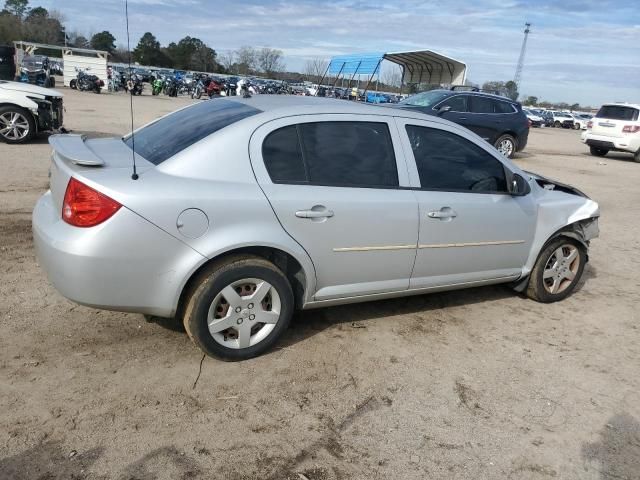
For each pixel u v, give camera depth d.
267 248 3.29
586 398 3.43
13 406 2.82
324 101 3.86
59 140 3.46
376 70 18.95
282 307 3.44
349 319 4.20
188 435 2.75
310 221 3.36
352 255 3.60
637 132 17.62
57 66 53.28
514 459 2.80
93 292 2.94
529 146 21.95
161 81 36.19
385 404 3.16
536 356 3.91
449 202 3.94
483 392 3.38
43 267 3.09
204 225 3.04
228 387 3.17
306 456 2.69
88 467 2.48
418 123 3.92
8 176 7.58
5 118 10.09
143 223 2.90
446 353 3.83
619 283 5.71
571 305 4.94
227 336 3.37
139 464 2.53
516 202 4.35
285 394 3.16
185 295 3.23
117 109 20.30
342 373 3.44
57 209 3.12
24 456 2.50
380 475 2.61
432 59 20.00
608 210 9.52
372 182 3.63
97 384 3.07
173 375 3.23
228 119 3.41
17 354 3.28
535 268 4.71
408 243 3.80
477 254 4.23
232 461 2.61
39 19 68.69
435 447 2.84
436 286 4.14
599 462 2.84
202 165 3.11
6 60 21.75
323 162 3.47
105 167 3.04
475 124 13.67
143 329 3.71
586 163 16.69
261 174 3.23
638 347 4.21
